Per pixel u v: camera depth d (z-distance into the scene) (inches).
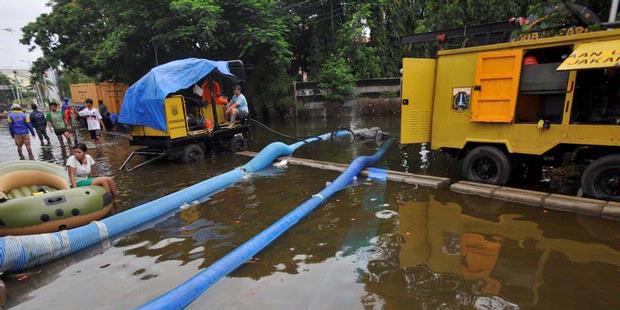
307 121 795.4
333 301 140.0
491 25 316.2
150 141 397.7
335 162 376.8
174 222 233.8
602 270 153.5
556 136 238.5
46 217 208.4
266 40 743.1
